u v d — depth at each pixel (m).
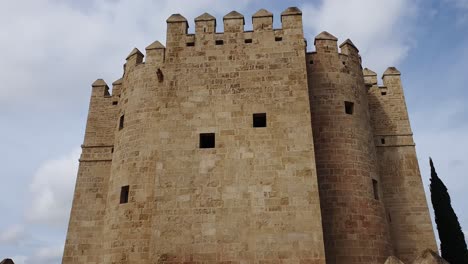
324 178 22.03
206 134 21.86
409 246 24.14
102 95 29.05
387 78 28.78
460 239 27.27
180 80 23.19
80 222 25.28
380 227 21.89
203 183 20.64
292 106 22.02
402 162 26.25
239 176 20.62
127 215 21.52
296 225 19.45
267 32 24.05
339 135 23.06
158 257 19.34
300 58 23.20
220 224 19.73
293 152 20.94
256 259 18.94
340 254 20.55
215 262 19.06
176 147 21.56
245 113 22.06
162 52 25.20
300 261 18.78
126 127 24.08
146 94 24.27
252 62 23.30
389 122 27.45
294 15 24.38
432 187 29.72
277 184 20.31
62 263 24.28
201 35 24.33
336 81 24.39
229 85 22.83
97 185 26.27
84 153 27.20
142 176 22.22
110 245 21.48
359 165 22.64
